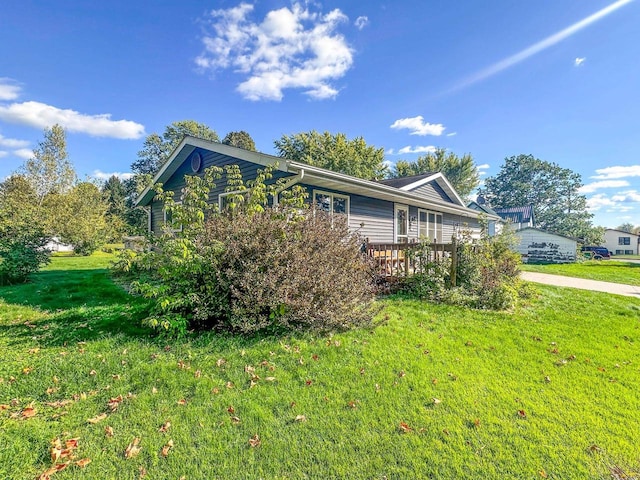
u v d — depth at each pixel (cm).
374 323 458
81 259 1499
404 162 3788
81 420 244
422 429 241
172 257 410
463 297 611
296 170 643
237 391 286
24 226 816
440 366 344
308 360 344
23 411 254
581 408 274
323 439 229
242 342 384
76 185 2122
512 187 4869
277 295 399
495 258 779
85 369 315
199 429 237
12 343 378
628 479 199
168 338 391
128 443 222
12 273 745
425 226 1336
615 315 595
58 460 207
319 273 426
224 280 420
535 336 452
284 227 445
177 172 1083
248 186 664
